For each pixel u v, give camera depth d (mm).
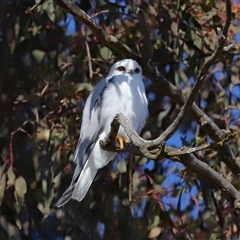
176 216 11617
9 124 11289
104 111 9703
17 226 11258
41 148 10961
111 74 10297
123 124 7070
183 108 6820
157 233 10953
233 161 9727
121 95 9727
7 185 10781
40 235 11625
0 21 11320
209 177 8367
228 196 8531
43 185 10586
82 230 10844
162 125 11703
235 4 10750
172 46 11617
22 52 11523
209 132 9695
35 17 11312
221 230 11023
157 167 11805
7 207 11250
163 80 9922
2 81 11430
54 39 11438
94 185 11281
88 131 9742
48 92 11094
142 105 9828
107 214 11008
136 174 10867
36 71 11438
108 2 11430
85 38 11164
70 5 8930
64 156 10594
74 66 11039
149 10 11320
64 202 9195
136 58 9922
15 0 11562
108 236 11078
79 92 10695
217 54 6777
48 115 10812
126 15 11422
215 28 10758
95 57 11484
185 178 11047
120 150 7633
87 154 9609
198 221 11258
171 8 11023
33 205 11484
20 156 11297
